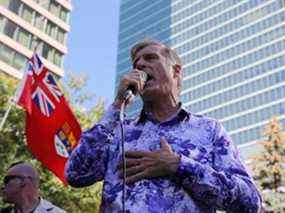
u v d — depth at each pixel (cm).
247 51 9262
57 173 845
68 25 5709
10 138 1614
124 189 255
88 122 1800
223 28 9838
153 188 257
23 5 5322
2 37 5016
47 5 5559
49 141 852
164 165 256
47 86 879
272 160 2531
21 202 486
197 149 273
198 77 9894
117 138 286
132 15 11894
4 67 4934
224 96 9288
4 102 1669
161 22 11100
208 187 252
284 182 2464
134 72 283
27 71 880
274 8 9119
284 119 8175
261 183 2488
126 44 11556
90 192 1628
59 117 868
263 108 8588
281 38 8806
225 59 9556
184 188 258
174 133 279
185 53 10375
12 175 490
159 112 290
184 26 10575
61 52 5525
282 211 2080
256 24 9319
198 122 286
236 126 8869
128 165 264
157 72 289
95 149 278
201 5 10412
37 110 861
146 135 282
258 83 8850
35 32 5331
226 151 276
